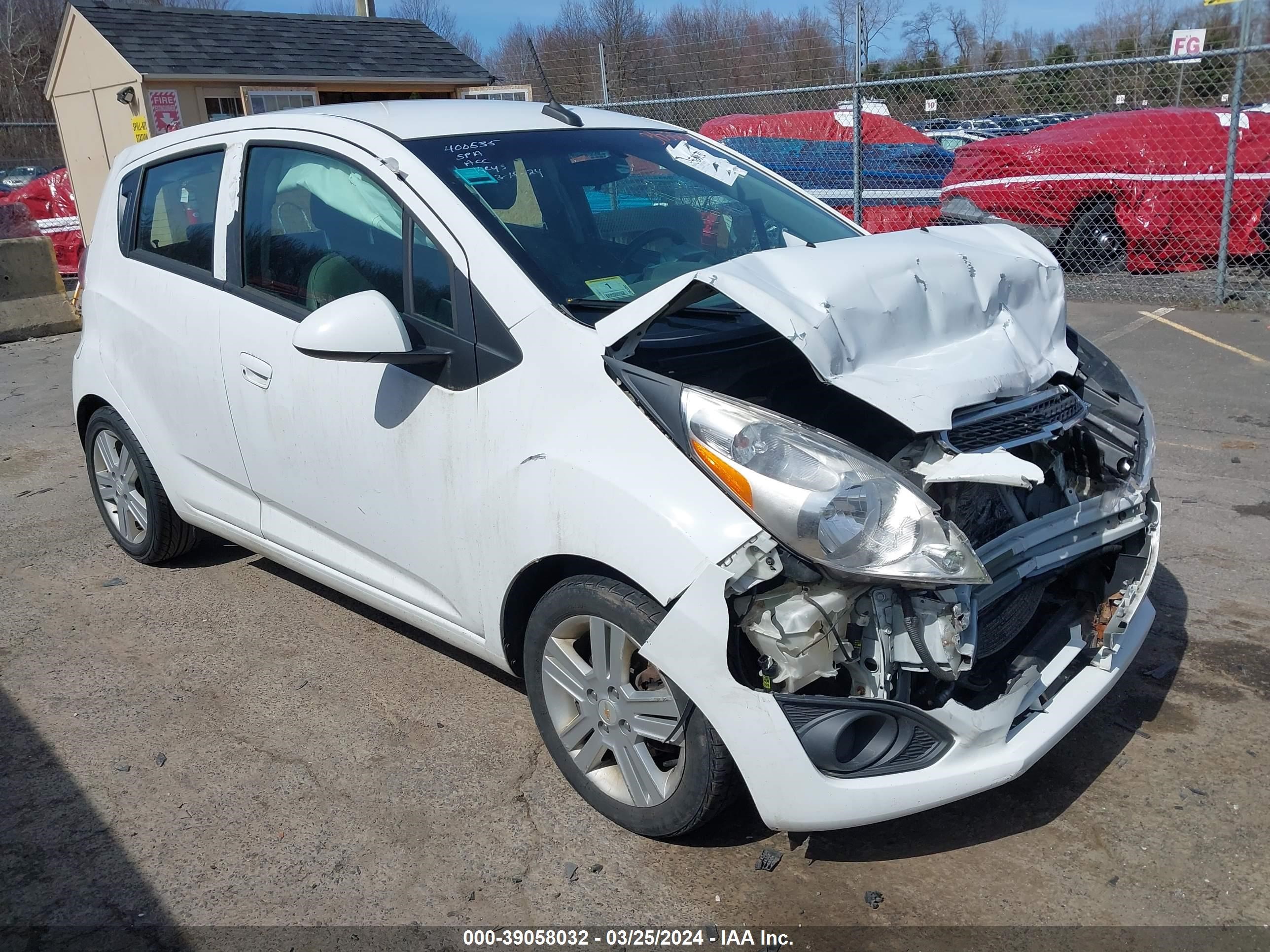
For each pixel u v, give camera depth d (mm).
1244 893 2541
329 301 3314
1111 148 9680
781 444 2348
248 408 3600
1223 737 3139
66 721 3443
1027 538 2588
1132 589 2904
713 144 4027
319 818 2928
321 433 3328
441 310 2979
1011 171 10047
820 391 2744
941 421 2367
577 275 2979
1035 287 2953
